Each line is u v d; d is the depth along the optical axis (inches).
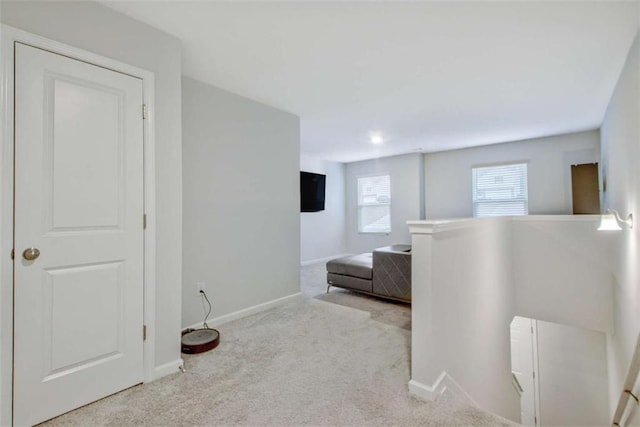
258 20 74.0
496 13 70.7
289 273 142.4
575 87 113.6
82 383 65.4
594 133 174.4
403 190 248.4
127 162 72.5
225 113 116.1
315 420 61.6
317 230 260.2
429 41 82.7
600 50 86.9
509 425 60.0
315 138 192.7
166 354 79.1
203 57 91.9
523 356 197.6
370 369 81.6
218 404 66.7
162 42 79.0
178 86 82.4
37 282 60.2
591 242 130.6
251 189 125.7
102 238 68.5
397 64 95.7
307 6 68.7
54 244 62.2
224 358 87.6
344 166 286.2
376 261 147.7
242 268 122.0
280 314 125.3
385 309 134.3
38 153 60.4
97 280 67.8
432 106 133.6
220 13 71.4
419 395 70.1
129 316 72.6
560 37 80.6
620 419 84.0
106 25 69.4
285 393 70.8
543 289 142.0
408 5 68.1
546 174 190.7
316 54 90.3
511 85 111.8
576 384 180.4
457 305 86.0
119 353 70.9
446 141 201.0
